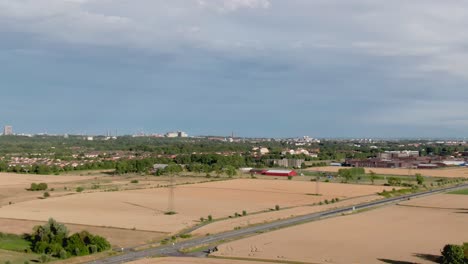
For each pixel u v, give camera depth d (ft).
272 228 485.15
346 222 522.06
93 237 391.86
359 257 366.63
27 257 365.61
